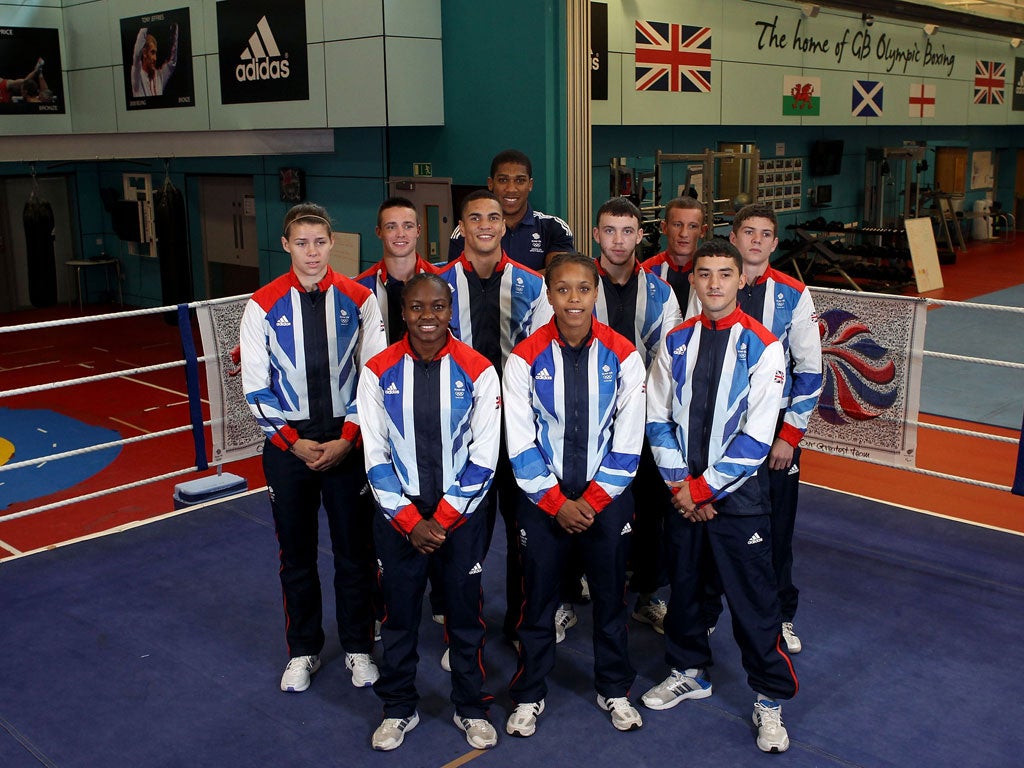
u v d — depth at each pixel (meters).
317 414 3.22
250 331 3.15
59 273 15.12
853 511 4.93
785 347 3.37
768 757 2.95
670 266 3.73
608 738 3.07
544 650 3.09
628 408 3.00
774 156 14.84
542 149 6.85
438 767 2.94
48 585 4.23
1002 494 6.23
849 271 14.71
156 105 10.46
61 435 8.47
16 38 11.66
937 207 18.19
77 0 11.59
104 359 11.59
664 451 3.05
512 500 3.47
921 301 4.60
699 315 3.08
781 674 2.98
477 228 3.24
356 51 7.56
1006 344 10.42
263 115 8.78
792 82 13.27
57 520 6.43
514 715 3.13
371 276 3.64
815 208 15.95
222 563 4.45
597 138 11.83
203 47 9.51
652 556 3.74
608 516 3.02
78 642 3.74
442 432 2.94
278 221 11.32
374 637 3.56
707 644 3.26
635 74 10.79
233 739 3.10
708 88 11.85
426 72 7.46
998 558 4.35
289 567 3.35
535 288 3.40
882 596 4.02
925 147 15.97
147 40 10.40
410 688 3.08
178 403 9.55
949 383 8.98
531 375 2.99
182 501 5.26
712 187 11.66
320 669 3.55
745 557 2.97
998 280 15.16
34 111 11.90
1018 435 7.45
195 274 13.50
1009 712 3.18
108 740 3.10
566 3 6.55
